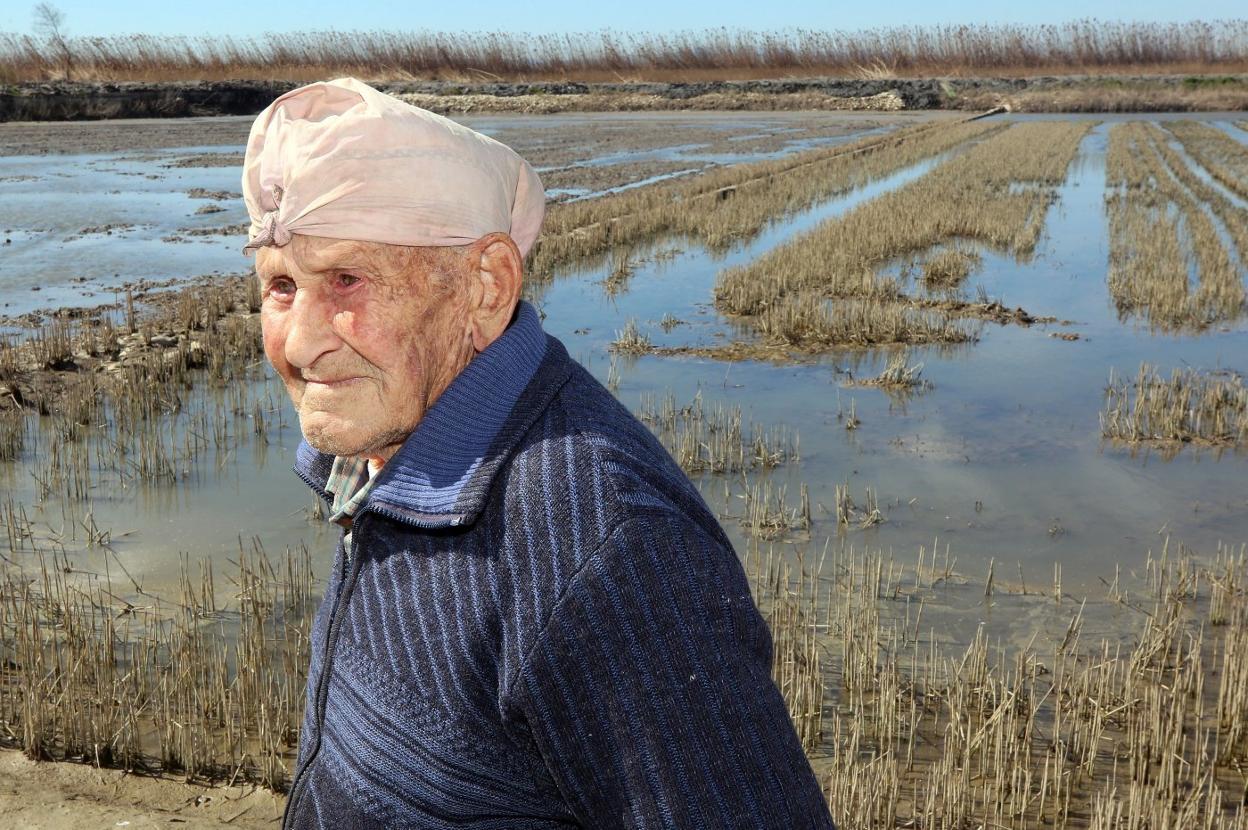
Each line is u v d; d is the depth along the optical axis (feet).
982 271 50.14
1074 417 30.22
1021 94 185.37
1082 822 13.98
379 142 3.54
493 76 205.87
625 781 3.25
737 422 28.40
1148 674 17.19
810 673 16.61
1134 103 177.17
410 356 3.71
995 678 17.02
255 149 3.77
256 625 17.51
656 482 3.46
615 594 3.25
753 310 42.65
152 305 41.96
